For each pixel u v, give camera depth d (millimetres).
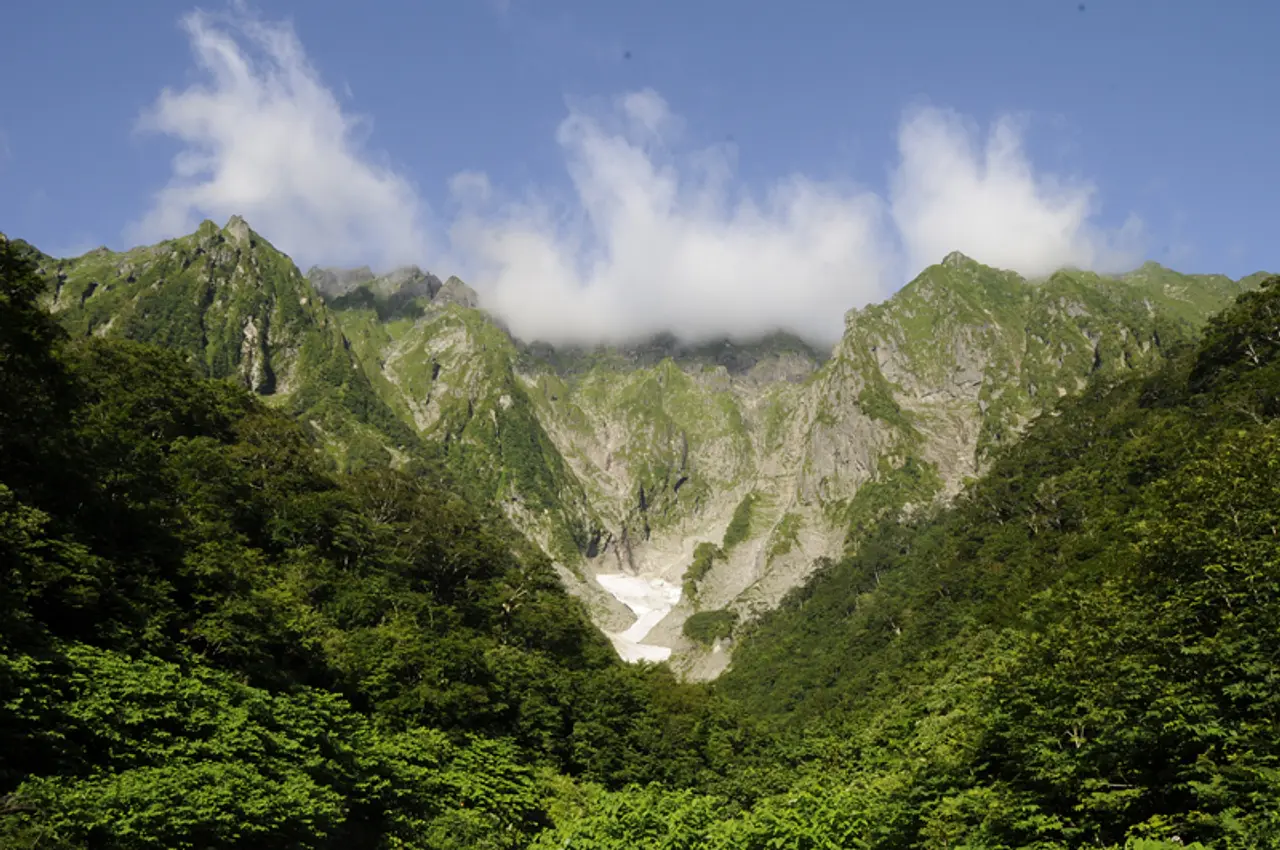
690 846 45125
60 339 65125
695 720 94250
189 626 52344
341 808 43219
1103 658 35906
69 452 53562
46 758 33562
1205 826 27156
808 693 154250
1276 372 89562
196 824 32531
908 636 124938
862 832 42344
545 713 76688
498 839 50719
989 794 34312
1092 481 112938
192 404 102438
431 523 111812
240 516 84688
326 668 61875
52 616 43812
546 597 111562
